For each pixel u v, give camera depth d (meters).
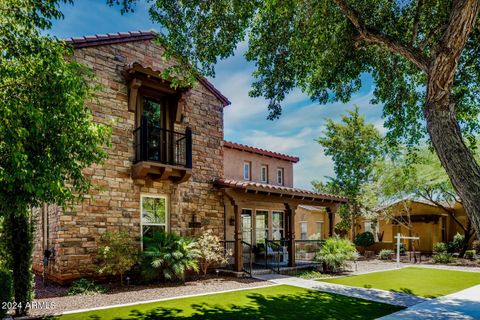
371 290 10.13
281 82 9.06
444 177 18.11
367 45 8.79
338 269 14.10
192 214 12.50
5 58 4.71
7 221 7.19
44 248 11.19
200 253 11.25
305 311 7.46
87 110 5.88
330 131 24.02
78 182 5.71
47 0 4.90
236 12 7.51
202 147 13.16
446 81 5.29
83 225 9.91
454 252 21.38
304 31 8.30
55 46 5.10
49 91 4.84
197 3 7.44
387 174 20.56
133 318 6.68
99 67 10.76
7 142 4.41
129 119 11.24
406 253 21.84
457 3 5.12
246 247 14.97
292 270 13.37
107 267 9.49
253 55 8.87
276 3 7.37
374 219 23.19
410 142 9.75
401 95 9.56
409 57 6.59
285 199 13.77
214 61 8.06
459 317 7.13
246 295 8.94
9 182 4.55
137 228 11.00
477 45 7.75
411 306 8.15
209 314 7.03
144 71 11.11
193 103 13.08
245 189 12.05
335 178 23.75
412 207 23.95
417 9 7.14
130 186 10.98
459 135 5.23
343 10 7.27
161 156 12.02
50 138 4.98
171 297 8.58
